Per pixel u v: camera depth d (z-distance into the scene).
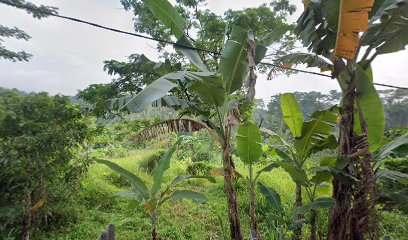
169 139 14.75
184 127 4.05
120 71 5.75
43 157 4.41
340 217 3.19
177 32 4.03
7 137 3.86
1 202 4.23
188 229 5.52
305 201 6.43
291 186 8.08
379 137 3.22
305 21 3.43
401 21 3.26
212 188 8.33
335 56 3.02
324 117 3.66
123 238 5.02
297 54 3.99
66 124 4.88
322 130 3.76
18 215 4.32
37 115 4.25
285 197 7.21
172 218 6.11
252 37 3.97
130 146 14.22
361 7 2.74
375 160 3.27
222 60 3.74
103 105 4.02
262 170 4.05
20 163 4.06
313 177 3.85
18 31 3.69
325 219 5.43
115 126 8.07
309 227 5.22
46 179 4.85
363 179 3.00
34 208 4.40
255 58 4.21
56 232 5.12
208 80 3.45
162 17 3.93
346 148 3.22
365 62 3.43
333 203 3.33
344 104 3.24
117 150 13.40
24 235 4.38
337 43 2.95
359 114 3.14
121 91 6.25
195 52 4.14
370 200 2.95
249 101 4.19
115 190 7.48
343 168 3.12
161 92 2.91
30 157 4.18
